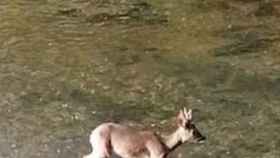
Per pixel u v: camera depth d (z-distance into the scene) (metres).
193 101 13.85
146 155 11.34
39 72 14.94
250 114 13.42
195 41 16.84
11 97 13.86
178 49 16.33
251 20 18.19
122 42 16.64
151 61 15.61
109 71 15.04
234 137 12.66
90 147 12.20
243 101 13.90
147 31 17.34
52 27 17.42
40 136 12.53
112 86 14.37
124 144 11.28
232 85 14.55
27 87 14.27
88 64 15.35
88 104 13.62
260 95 14.16
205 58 15.84
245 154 12.17
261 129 12.93
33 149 12.13
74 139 12.43
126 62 15.52
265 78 14.91
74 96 13.91
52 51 16.03
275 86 14.54
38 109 13.43
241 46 16.61
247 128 12.95
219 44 16.69
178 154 12.07
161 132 11.64
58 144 12.28
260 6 19.05
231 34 17.33
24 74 14.83
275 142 12.54
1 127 12.80
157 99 13.89
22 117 13.15
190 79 14.77
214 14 18.53
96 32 17.19
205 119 13.21
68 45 16.38
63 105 13.57
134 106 13.60
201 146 12.33
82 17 18.09
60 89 14.19
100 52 16.03
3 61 15.45
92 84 14.42
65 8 18.67
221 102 13.85
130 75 14.88
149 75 14.91
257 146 12.41
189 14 18.48
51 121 13.02
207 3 19.23
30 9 18.53
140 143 11.29
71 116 13.19
